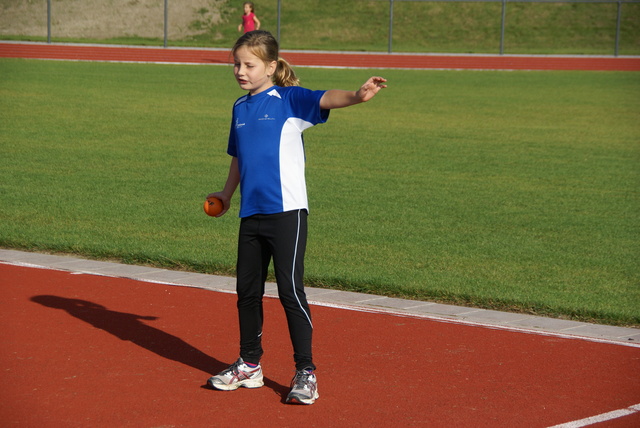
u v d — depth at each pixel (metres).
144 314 6.35
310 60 35.38
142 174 12.98
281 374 5.18
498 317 6.52
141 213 10.37
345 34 47.81
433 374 5.19
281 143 4.63
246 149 4.69
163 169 13.42
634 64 37.38
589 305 6.82
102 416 4.44
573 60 38.19
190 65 32.41
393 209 10.97
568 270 8.15
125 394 4.76
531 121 20.11
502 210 11.05
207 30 47.66
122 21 47.59
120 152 14.85
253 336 4.90
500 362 5.43
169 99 22.27
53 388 4.82
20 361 5.25
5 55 32.91
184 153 14.95
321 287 7.39
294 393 4.63
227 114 19.91
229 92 24.12
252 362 4.91
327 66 33.53
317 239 9.25
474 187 12.60
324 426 4.38
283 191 4.64
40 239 8.78
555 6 51.41
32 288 7.01
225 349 5.60
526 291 7.26
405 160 14.80
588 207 11.34
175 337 5.83
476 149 16.12
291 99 4.62
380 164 14.38
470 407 4.66
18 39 40.66
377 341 5.82
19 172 12.88
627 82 30.14
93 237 8.97
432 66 35.06
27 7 47.62
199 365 5.29
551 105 23.25
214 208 5.07
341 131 18.06
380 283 7.32
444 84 28.38
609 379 5.16
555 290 7.35
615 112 21.95
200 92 23.94
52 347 5.54
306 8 50.47
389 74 31.20
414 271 7.90
